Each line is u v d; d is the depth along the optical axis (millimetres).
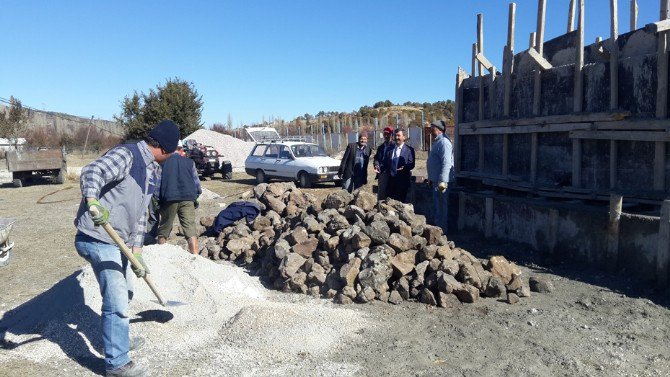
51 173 21750
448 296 5680
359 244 6035
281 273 6230
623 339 4824
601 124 7645
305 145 20094
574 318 5328
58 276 7188
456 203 9844
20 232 10539
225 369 4195
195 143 23844
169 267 5672
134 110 38688
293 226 7133
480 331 4992
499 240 8664
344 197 7172
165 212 7266
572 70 8250
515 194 9742
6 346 4613
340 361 4344
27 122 42312
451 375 4145
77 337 4633
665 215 5891
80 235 3947
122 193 3965
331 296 5898
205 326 4879
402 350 4559
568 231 7289
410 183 10078
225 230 8180
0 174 24250
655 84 7000
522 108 9414
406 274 5941
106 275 3916
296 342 4574
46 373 4125
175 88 38594
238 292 5816
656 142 6953
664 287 5922
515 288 5953
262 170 20391
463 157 11383
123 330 4020
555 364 4336
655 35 7102
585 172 8055
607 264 6738
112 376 3996
